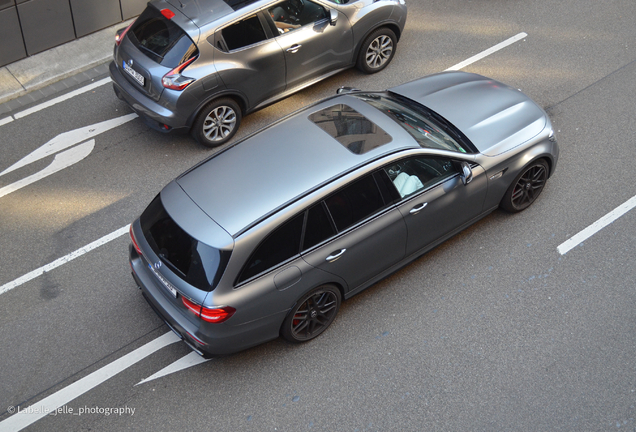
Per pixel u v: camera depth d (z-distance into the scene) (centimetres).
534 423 505
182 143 802
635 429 496
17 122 843
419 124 614
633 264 621
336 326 585
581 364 542
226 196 516
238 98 776
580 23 980
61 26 955
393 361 555
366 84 878
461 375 541
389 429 507
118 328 596
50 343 584
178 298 502
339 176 521
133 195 730
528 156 628
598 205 683
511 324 577
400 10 864
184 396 539
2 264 657
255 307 502
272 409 526
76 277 643
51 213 711
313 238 517
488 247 646
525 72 885
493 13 1016
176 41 721
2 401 540
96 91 894
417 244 595
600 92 841
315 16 792
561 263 627
